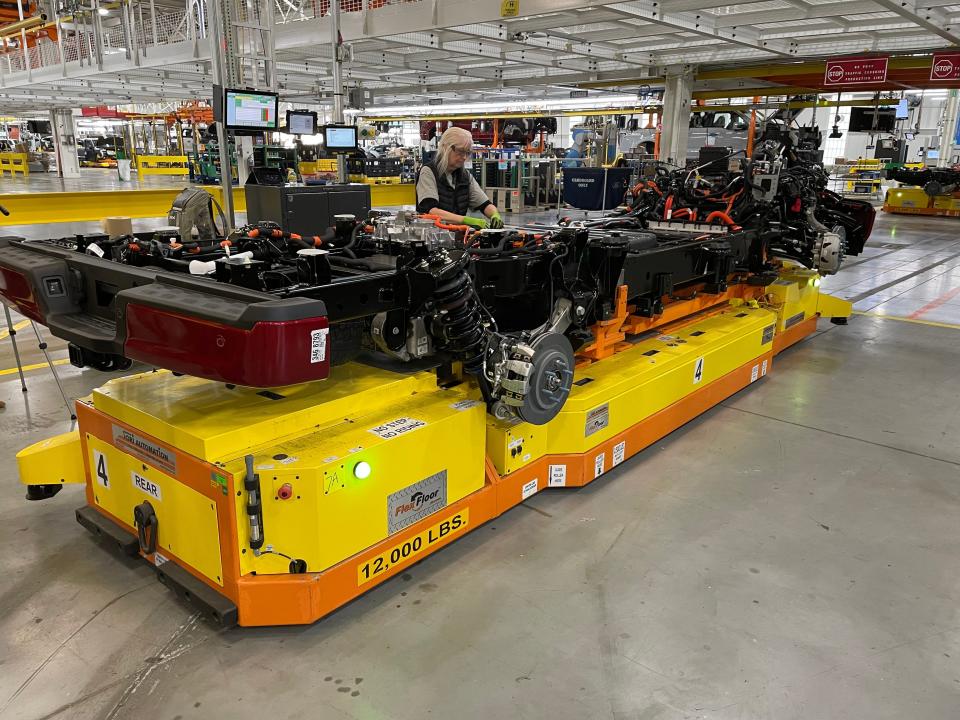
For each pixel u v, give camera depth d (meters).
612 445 3.52
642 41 9.71
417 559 2.69
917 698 2.11
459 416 2.70
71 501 3.28
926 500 3.37
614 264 3.56
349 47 8.62
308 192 7.96
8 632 2.37
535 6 6.75
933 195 17.78
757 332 4.90
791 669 2.23
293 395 2.61
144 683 2.14
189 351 2.05
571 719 2.01
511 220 14.80
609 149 19.89
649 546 2.95
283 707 2.05
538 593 2.62
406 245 2.58
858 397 4.82
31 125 34.94
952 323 7.00
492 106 19.09
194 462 2.22
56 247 2.83
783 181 5.68
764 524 3.14
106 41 14.11
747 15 7.90
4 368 5.14
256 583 2.26
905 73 10.79
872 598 2.61
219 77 6.82
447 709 2.04
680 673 2.21
